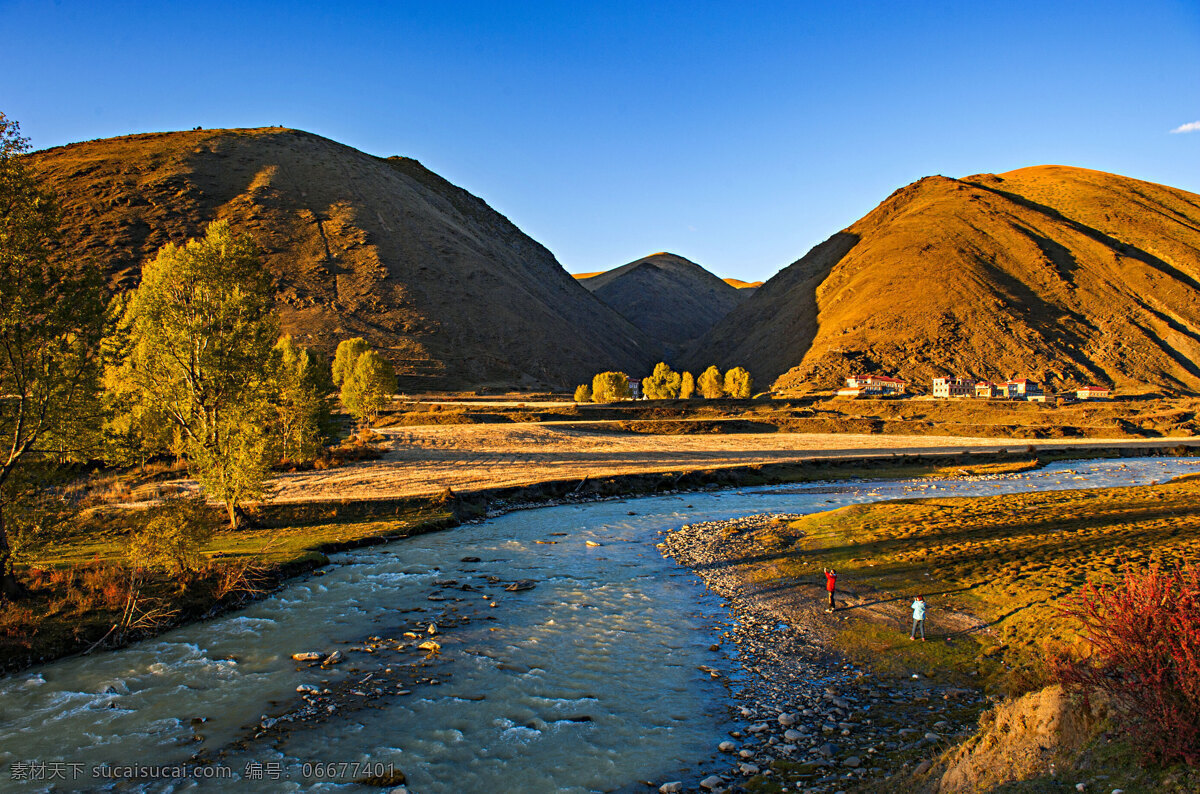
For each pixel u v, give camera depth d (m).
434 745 15.33
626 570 31.88
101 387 24.55
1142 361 192.12
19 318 21.34
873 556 31.83
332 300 187.75
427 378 171.12
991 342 199.62
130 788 13.55
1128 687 9.52
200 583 26.53
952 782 10.71
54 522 23.97
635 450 84.31
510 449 79.44
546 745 15.30
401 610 25.58
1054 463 82.19
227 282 40.12
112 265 158.50
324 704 17.52
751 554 34.22
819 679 18.75
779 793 12.72
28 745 15.31
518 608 25.91
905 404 144.38
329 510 42.66
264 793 13.37
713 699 17.69
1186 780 8.07
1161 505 40.38
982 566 28.36
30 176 21.52
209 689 18.44
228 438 37.97
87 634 21.55
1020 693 12.95
